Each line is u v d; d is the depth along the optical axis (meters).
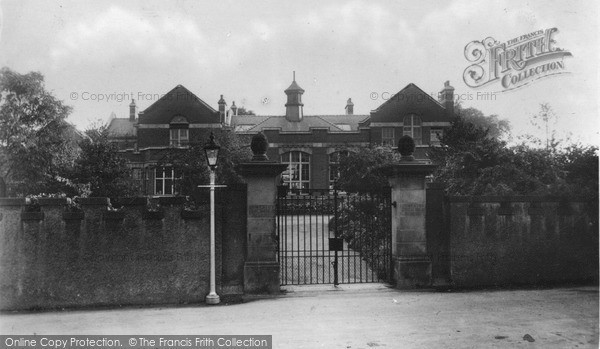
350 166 22.88
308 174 34.41
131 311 8.80
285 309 8.37
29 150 24.97
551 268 10.25
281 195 10.20
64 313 8.80
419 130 33.25
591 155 11.69
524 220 10.24
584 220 10.36
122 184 22.97
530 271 10.20
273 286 9.59
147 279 9.45
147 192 31.59
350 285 10.23
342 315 7.83
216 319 7.88
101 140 23.59
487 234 10.14
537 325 6.98
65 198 9.51
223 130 23.86
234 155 22.25
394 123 33.12
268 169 9.70
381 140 33.25
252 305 8.79
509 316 7.52
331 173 33.19
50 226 9.35
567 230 10.33
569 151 12.21
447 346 6.11
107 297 9.36
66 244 9.37
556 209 10.31
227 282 9.66
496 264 10.13
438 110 33.16
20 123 26.48
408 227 9.99
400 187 10.05
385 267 10.77
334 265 10.24
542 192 10.90
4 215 9.30
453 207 10.09
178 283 9.50
